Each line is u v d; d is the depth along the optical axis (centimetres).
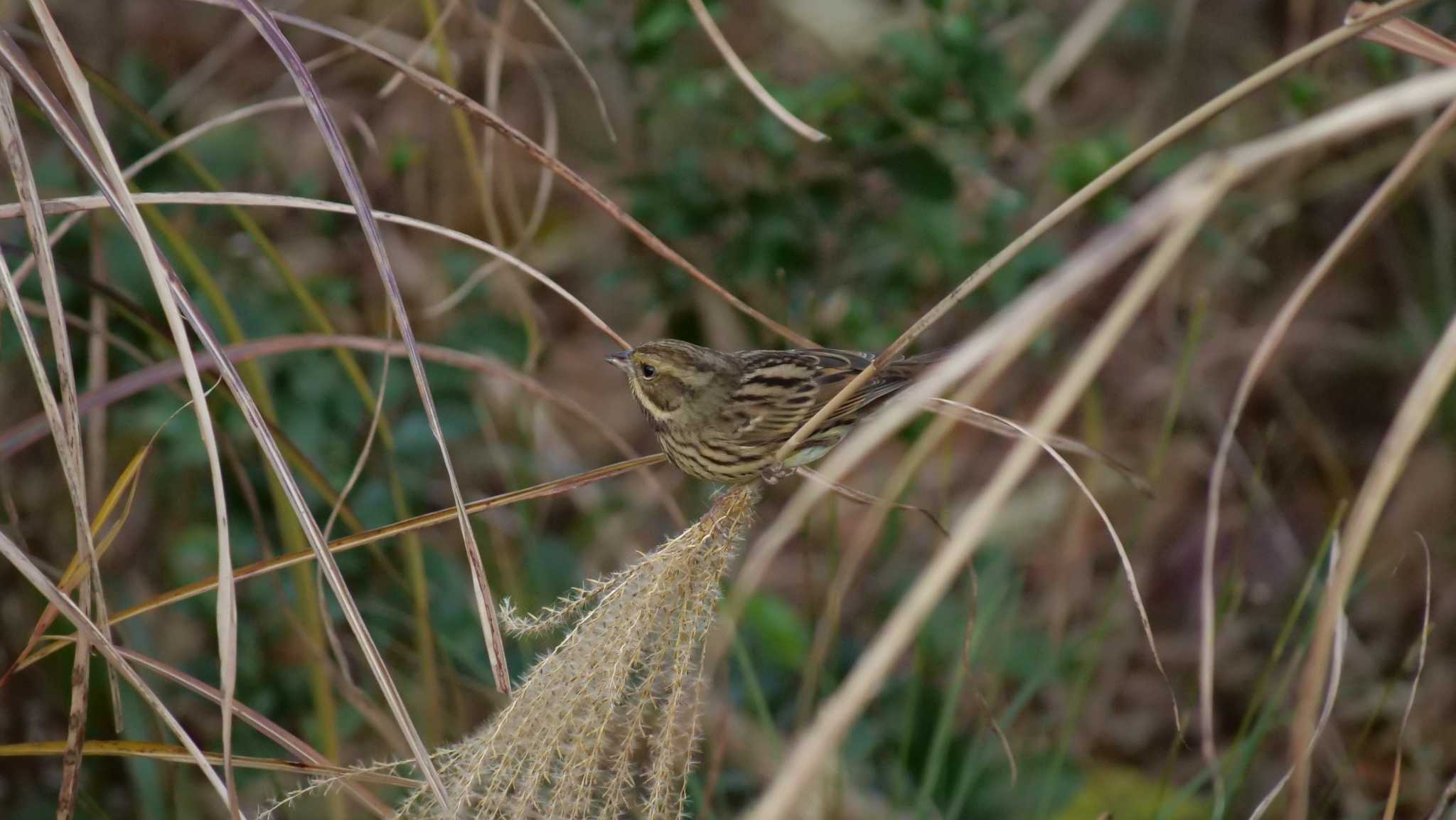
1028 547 1309
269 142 1192
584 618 584
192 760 588
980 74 1085
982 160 1123
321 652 809
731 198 1134
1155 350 1477
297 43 1240
